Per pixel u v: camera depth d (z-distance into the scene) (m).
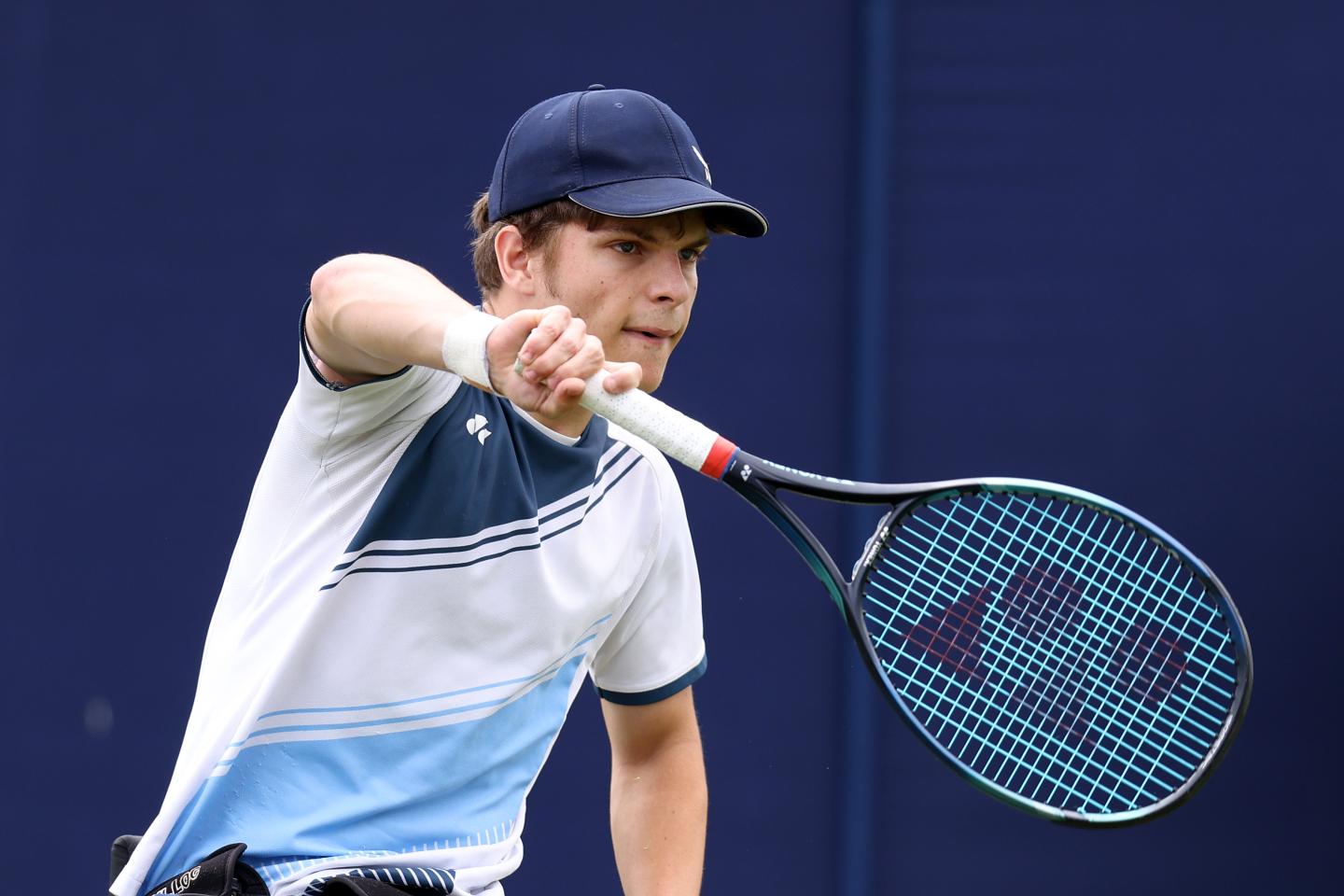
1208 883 15.93
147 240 15.69
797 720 16.03
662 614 9.03
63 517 15.53
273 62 15.85
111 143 15.70
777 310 16.22
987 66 16.28
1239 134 16.19
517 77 16.08
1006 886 15.96
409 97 15.98
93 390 15.60
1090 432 16.14
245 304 15.73
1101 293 16.22
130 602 15.52
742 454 7.42
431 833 7.58
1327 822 15.89
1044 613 14.55
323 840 7.31
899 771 15.98
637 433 7.16
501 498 7.62
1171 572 15.71
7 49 15.62
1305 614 15.95
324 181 15.86
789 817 15.99
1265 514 16.03
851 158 16.28
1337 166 16.08
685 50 16.20
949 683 8.12
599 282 7.80
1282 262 16.12
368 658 7.41
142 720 15.43
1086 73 16.23
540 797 15.84
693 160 8.03
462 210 15.95
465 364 6.38
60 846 15.33
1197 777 7.65
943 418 16.22
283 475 7.48
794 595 16.08
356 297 6.73
